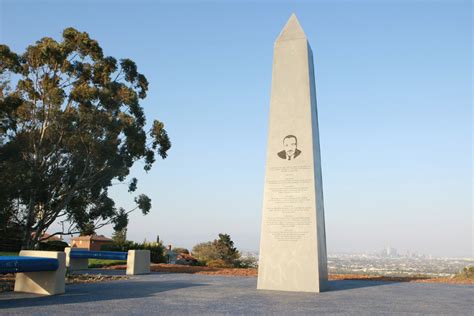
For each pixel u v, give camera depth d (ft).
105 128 92.07
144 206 104.37
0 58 88.33
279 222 41.42
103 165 95.81
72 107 94.48
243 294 35.35
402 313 26.03
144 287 39.63
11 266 28.35
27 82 92.32
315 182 41.45
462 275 59.98
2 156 88.12
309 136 42.32
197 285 42.50
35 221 95.20
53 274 33.27
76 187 93.04
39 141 93.30
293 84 44.16
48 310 24.72
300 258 39.96
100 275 53.57
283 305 28.94
